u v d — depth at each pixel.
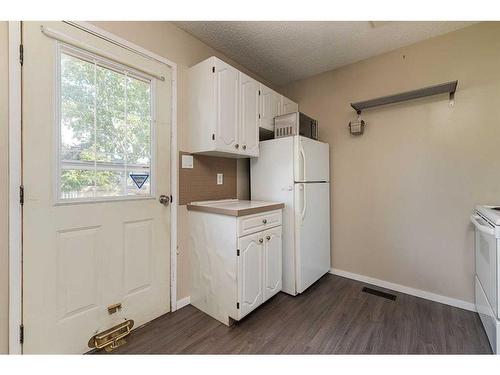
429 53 2.19
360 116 2.58
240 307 1.74
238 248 1.74
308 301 2.16
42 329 1.31
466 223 2.02
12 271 1.22
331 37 2.18
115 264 1.62
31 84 1.26
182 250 2.06
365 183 2.56
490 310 1.51
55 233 1.35
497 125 1.90
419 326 1.76
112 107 1.60
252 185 2.56
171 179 1.97
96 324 1.53
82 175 1.46
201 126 1.98
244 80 2.17
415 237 2.27
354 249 2.65
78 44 1.42
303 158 2.29
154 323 1.81
